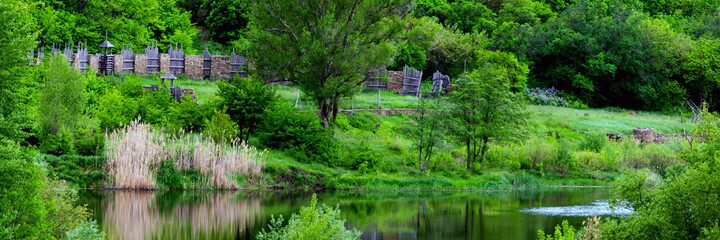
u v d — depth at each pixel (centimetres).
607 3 9181
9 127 1502
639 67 7469
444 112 3791
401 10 3984
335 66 3806
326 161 3644
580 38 7375
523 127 4084
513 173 3881
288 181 3331
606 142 4662
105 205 2602
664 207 1262
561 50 7469
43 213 1397
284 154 3622
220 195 2984
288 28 3888
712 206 1204
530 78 7581
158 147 3172
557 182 3934
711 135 1309
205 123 3541
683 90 7669
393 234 2255
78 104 3231
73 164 3014
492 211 2775
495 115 3878
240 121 3703
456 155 4103
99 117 3519
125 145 3108
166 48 6538
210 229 2220
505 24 7538
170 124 3569
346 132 4156
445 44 6731
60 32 5475
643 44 7738
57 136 3105
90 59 4753
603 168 4203
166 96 3900
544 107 6366
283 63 3838
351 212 2697
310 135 3634
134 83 4253
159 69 5209
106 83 4184
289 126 3653
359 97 5159
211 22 7494
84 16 5891
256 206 2717
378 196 3203
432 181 3562
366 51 3822
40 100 3134
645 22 8012
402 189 3466
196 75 5378
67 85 3189
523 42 7538
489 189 3619
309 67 3831
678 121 6350
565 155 4134
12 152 1383
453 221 2516
